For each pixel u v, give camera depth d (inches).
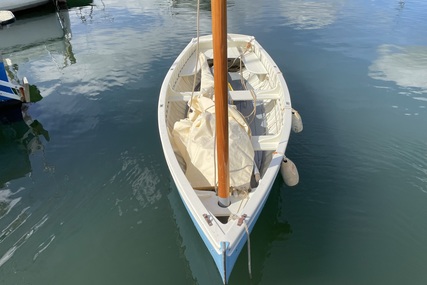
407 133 355.3
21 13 895.1
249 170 223.8
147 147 346.6
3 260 235.3
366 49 573.6
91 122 392.2
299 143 341.7
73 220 266.1
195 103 286.4
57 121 396.5
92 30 709.9
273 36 641.0
